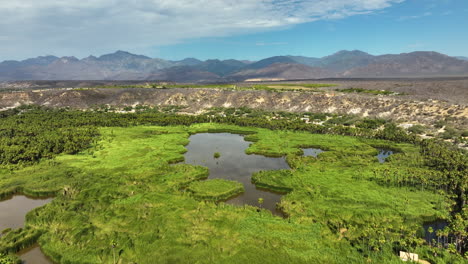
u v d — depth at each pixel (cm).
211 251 4609
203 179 8062
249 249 4669
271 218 5638
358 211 5919
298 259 4456
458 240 4784
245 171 8700
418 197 6531
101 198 6438
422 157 9156
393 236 4988
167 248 4684
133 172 8200
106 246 4769
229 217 5641
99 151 10262
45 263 4662
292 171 8269
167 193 6756
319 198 6519
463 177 6844
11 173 8025
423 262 4366
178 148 10794
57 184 7312
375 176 7725
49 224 5516
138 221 5484
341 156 9656
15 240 5009
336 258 4478
